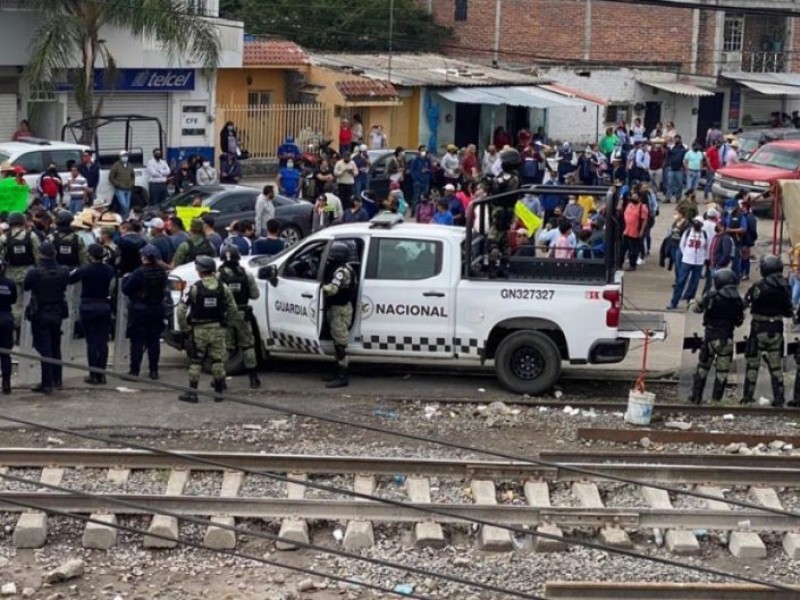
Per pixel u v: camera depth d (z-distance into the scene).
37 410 21.62
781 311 22.81
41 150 38.72
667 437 20.81
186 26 45.94
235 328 23.20
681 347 27.97
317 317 23.33
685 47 68.50
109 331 23.73
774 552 17.06
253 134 53.28
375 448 20.05
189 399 22.33
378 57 62.00
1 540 16.62
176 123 50.72
